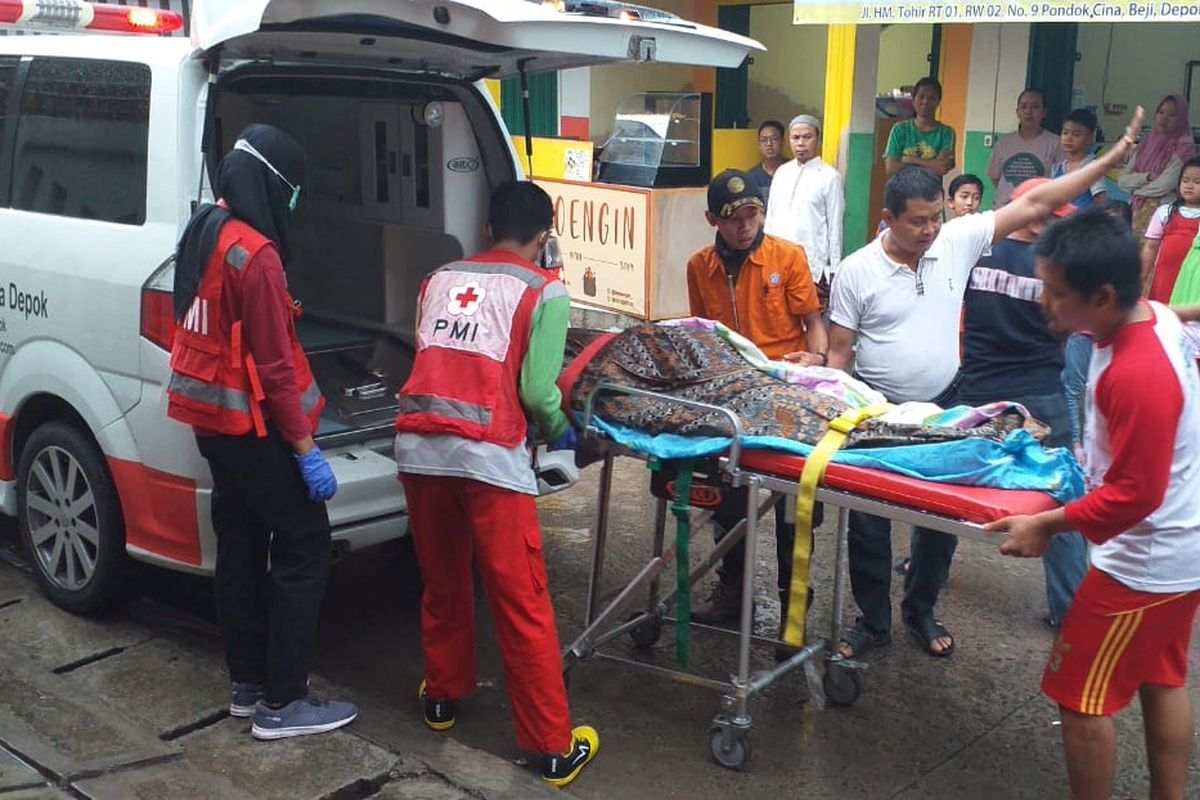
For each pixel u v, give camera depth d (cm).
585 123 1166
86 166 410
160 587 475
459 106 459
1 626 424
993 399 433
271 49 397
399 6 341
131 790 308
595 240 952
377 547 529
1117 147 398
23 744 326
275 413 329
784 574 429
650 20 386
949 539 432
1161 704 316
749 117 1204
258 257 321
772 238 434
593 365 375
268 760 336
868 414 344
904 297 405
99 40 424
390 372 486
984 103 901
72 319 408
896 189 386
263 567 360
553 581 500
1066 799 354
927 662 438
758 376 368
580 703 406
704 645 449
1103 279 283
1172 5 600
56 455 429
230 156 331
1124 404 281
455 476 336
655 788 356
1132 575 297
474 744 378
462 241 469
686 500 355
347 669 426
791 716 399
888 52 1077
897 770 368
